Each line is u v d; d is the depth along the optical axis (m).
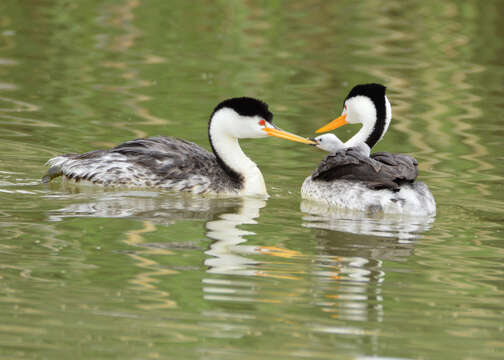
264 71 25.80
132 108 21.19
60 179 15.73
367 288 10.45
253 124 15.37
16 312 9.40
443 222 13.45
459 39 30.83
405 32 31.77
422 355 8.70
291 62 27.06
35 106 20.97
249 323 9.30
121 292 10.03
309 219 13.45
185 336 8.90
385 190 13.73
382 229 12.95
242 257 11.42
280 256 11.52
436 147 18.91
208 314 9.50
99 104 21.44
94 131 19.00
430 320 9.57
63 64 25.56
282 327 9.23
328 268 11.09
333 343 8.89
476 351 8.80
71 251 11.40
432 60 27.80
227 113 15.38
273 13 34.41
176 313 9.49
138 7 34.28
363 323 9.41
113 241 11.90
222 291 10.16
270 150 18.59
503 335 9.23
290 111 21.56
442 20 33.81
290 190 15.58
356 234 12.65
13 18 31.72
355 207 13.92
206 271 10.81
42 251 11.37
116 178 15.05
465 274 11.04
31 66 25.17
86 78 24.06
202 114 20.88
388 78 25.38
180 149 15.48
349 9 35.56
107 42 28.66
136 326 9.14
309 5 36.12
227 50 28.34
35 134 18.56
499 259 11.64
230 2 35.84
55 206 13.68
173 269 10.84
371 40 30.39
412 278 10.84
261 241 12.16
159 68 25.61
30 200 13.99
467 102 22.98
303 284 10.49
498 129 20.47
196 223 13.03
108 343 8.73
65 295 9.91
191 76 24.81
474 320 9.59
